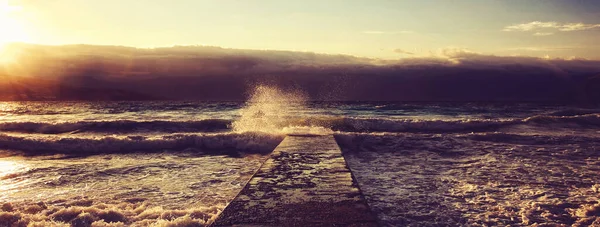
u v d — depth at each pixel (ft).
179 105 139.13
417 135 38.06
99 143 35.04
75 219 13.84
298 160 21.15
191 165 27.32
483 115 83.10
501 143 35.53
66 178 22.91
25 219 14.08
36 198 18.56
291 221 10.47
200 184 21.24
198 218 13.87
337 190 14.08
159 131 48.47
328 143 29.32
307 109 106.11
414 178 22.13
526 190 19.26
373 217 10.82
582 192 18.85
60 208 15.79
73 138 35.40
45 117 82.12
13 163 28.53
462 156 29.86
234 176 23.44
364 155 31.14
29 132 47.67
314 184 15.11
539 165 25.94
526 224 14.21
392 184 20.57
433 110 101.81
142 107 124.67
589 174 22.95
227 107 120.16
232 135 36.70
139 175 23.76
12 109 120.06
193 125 51.24
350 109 105.91
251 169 25.81
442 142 35.58
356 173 23.77
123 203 17.11
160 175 23.73
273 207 11.85
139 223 13.62
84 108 121.90
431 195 18.25
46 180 22.41
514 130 49.03
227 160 29.66
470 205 16.62
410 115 83.46
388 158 29.60
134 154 32.50
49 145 34.78
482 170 24.43
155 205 17.06
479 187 19.88
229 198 18.28
